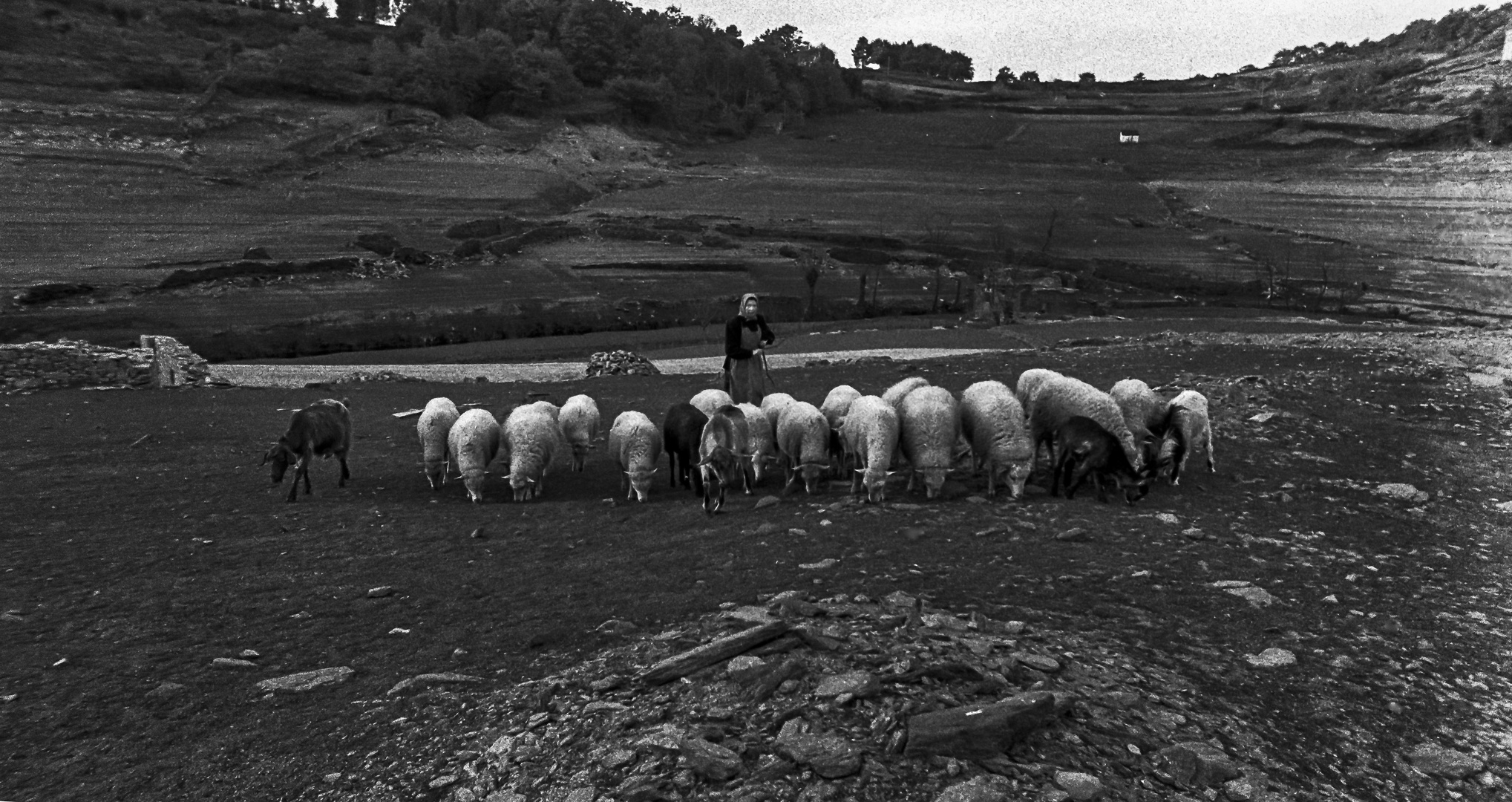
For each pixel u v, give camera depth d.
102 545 11.97
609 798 5.79
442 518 12.99
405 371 41.03
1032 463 13.21
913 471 13.09
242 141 152.88
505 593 9.53
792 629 7.61
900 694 6.71
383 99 181.00
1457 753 6.63
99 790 6.23
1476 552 10.95
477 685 7.39
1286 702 7.22
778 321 83.44
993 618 8.33
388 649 8.27
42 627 9.07
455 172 155.62
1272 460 15.20
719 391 16.73
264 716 7.13
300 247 101.69
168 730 6.98
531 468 14.05
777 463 15.52
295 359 55.12
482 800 5.91
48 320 66.31
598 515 12.77
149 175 130.38
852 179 185.38
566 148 183.62
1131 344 37.69
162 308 72.81
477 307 80.31
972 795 5.65
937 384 28.08
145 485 15.64
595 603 9.05
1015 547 10.28
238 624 9.05
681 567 9.98
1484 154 188.00
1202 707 7.02
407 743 6.62
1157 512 11.78
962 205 160.25
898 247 123.25
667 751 6.18
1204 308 86.56
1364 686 7.52
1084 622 8.36
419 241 111.06
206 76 175.62
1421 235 134.50
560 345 62.44
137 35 184.38
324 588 9.98
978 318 72.94
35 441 19.80
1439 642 8.38
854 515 11.58
